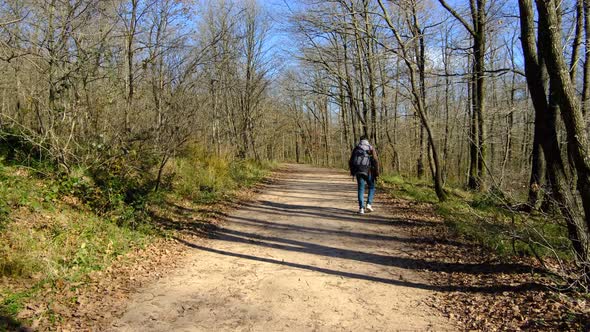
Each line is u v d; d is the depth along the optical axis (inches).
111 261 223.1
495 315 165.0
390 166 1202.6
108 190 313.0
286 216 383.2
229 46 690.2
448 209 385.4
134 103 397.7
